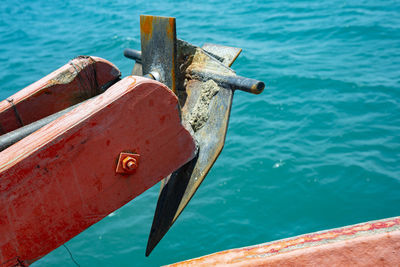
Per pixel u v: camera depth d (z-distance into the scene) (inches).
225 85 136.3
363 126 516.7
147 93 108.2
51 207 101.9
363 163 453.4
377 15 900.6
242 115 567.5
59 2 1406.3
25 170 97.5
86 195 105.7
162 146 115.1
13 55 904.9
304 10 1000.2
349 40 796.0
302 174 447.8
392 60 689.6
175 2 1232.8
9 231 98.3
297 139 506.3
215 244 382.0
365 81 620.1
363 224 78.1
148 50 149.2
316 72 661.9
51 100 146.5
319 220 396.5
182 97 151.9
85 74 148.9
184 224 403.5
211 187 445.4
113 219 420.2
